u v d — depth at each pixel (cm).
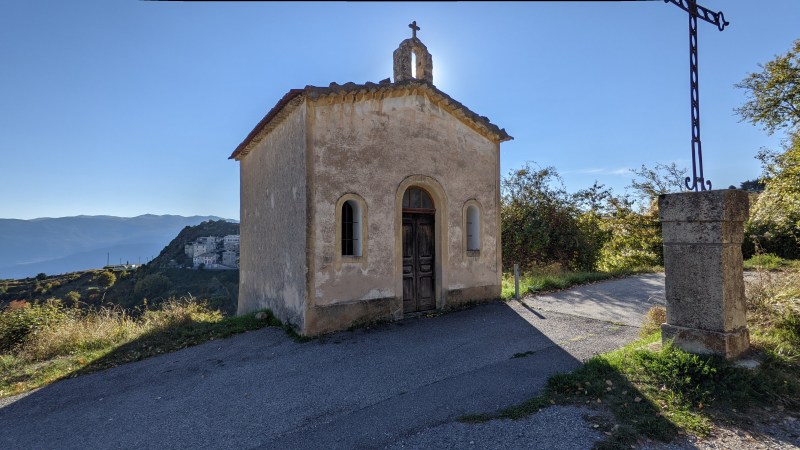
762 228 1717
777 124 1611
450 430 394
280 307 862
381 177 837
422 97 905
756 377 426
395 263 842
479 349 648
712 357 447
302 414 458
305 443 395
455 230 939
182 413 481
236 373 597
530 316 851
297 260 778
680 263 485
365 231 809
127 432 444
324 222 764
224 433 427
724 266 453
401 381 534
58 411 515
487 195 1010
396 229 849
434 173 913
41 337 837
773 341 504
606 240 1780
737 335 457
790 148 1459
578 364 559
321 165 765
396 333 753
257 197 1062
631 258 1755
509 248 1633
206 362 655
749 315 605
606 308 915
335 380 550
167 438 425
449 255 924
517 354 615
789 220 1587
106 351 750
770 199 1616
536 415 406
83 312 1034
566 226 1580
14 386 614
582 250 1594
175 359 682
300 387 534
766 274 721
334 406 473
